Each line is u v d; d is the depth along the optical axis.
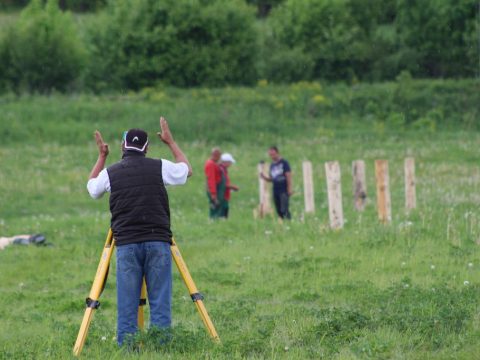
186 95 173.25
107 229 72.19
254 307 39.38
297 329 32.56
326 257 53.31
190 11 185.12
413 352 28.47
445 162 123.50
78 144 142.38
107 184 29.28
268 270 50.81
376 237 59.53
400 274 47.50
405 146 139.62
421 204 81.31
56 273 53.84
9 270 54.81
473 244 57.00
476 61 188.75
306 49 199.38
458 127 158.38
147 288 29.11
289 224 69.56
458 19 190.00
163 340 28.81
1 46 177.50
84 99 167.38
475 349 28.27
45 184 112.81
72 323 38.06
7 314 41.38
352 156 131.38
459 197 85.44
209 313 38.22
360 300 40.06
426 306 35.34
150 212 28.92
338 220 63.97
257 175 118.25
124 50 185.12
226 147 141.00
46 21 181.12
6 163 126.50
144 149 29.81
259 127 152.00
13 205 100.25
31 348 31.12
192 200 102.31
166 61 183.75
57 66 178.88
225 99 168.75
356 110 165.00
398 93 168.25
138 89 186.00
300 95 172.50
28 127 148.12
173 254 29.72
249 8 192.88
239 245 60.53
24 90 176.62
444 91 171.88
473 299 36.84
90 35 187.88
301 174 116.62
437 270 47.97
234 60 188.38
